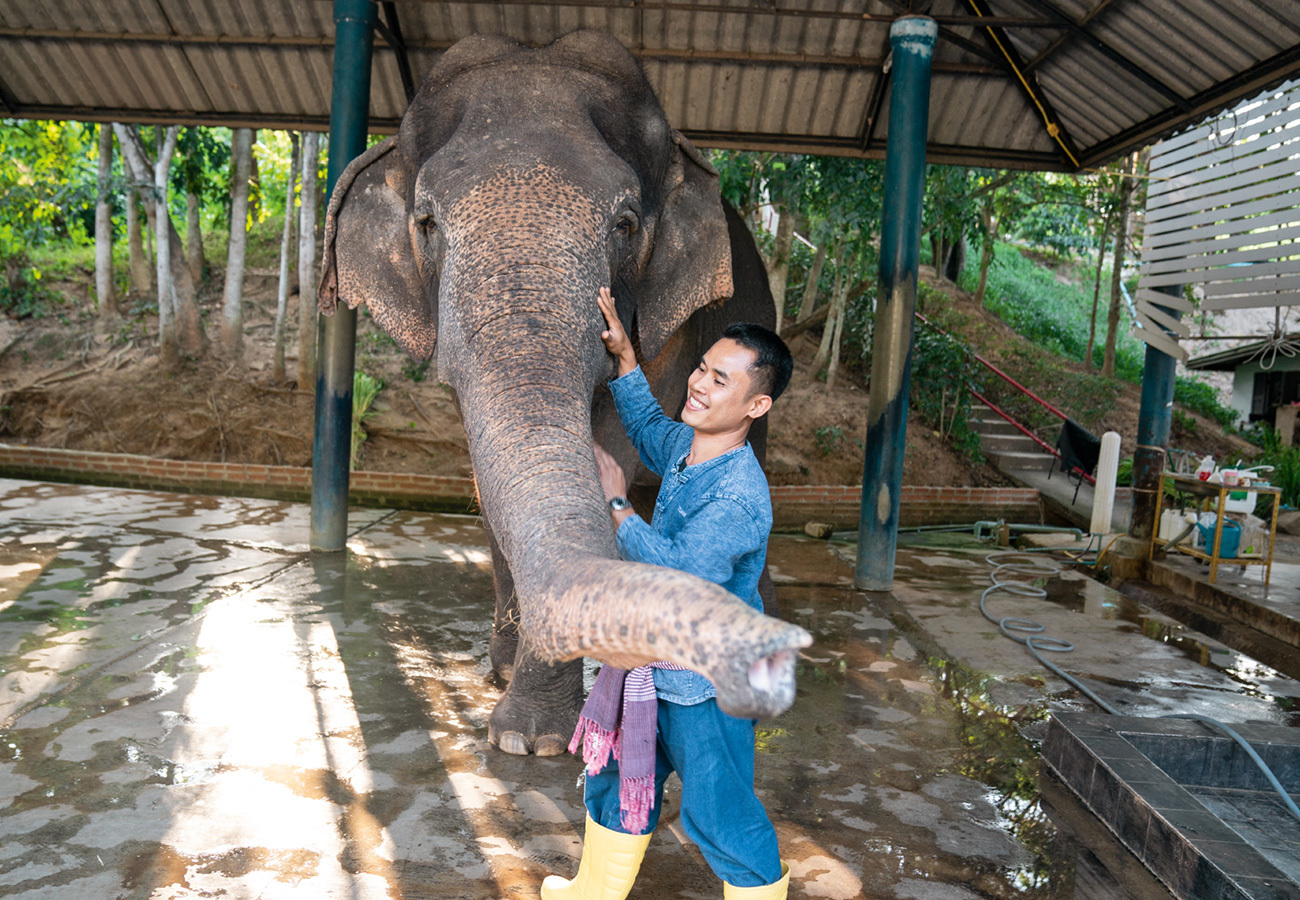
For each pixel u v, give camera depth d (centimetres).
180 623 451
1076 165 801
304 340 1163
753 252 452
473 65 304
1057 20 621
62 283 1397
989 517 1188
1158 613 604
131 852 245
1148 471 802
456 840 260
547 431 186
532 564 148
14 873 233
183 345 1234
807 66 741
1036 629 537
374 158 334
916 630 521
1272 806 327
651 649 115
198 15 728
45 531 638
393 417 1152
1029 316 2048
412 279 316
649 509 412
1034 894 253
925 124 598
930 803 305
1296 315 2131
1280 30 539
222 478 1052
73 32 739
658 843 269
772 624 105
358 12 591
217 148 1323
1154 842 268
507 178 255
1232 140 702
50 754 303
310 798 280
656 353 322
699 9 670
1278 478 1198
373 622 473
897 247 597
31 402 1167
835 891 247
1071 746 325
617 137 299
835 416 1286
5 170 1359
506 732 323
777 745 347
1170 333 800
